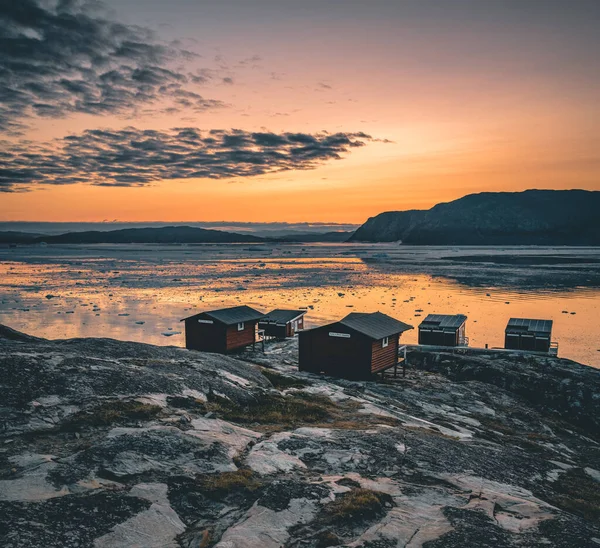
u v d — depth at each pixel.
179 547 10.91
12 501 11.52
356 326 39.75
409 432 23.03
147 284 155.75
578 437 33.94
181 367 29.41
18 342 30.14
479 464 20.14
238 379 30.78
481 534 11.98
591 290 134.00
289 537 11.58
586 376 43.78
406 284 154.88
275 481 14.70
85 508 11.70
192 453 16.08
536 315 94.25
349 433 21.25
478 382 43.09
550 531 12.57
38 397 19.67
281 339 60.12
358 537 11.82
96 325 85.81
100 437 16.78
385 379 41.00
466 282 158.88
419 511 13.61
